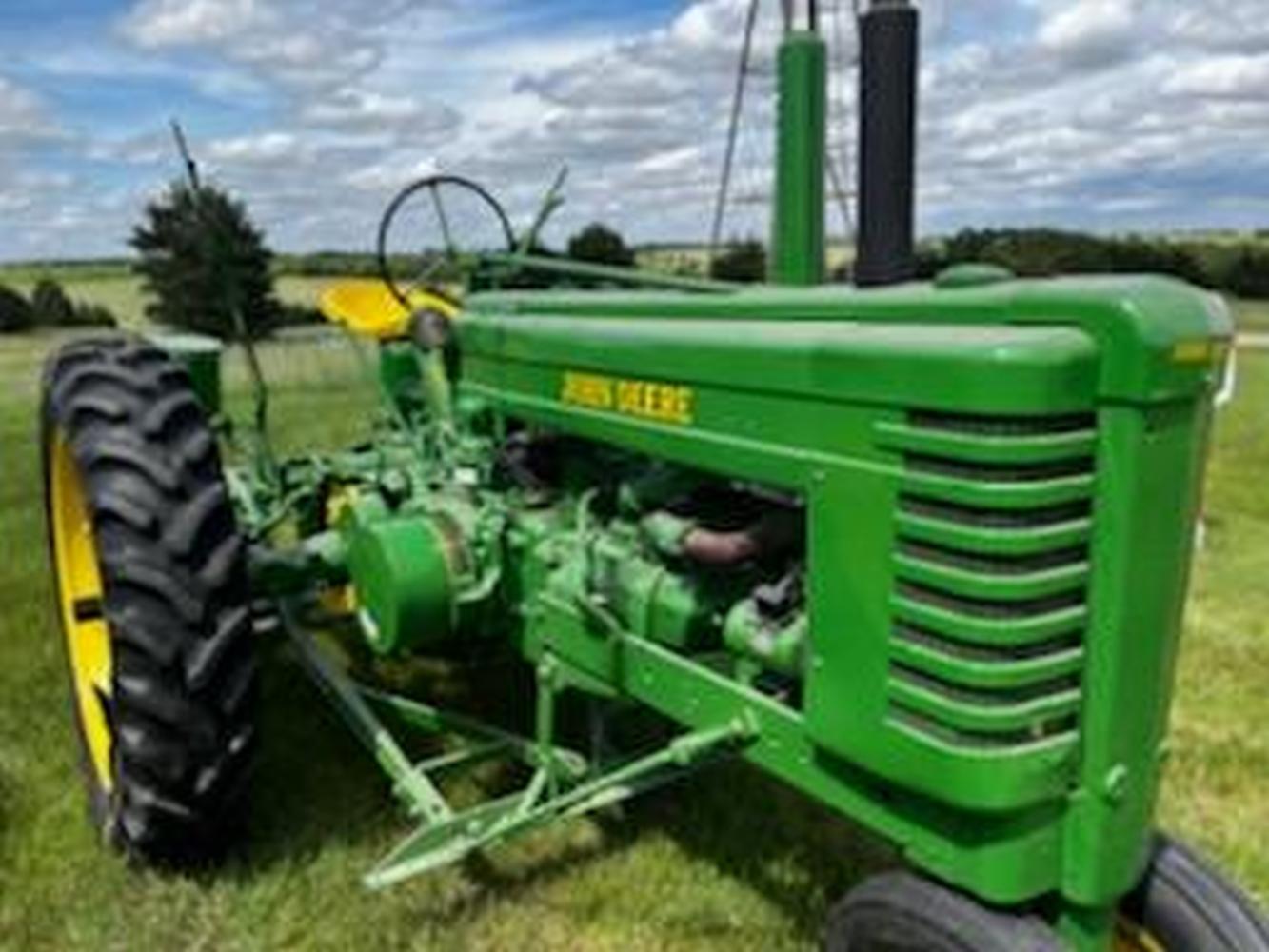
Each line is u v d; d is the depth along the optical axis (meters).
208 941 3.25
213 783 3.37
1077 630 2.23
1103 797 2.28
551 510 3.52
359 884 3.50
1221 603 6.19
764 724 2.72
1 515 7.54
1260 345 19.59
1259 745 4.52
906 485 2.28
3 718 4.50
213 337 6.52
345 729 4.43
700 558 2.87
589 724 3.89
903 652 2.32
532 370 3.44
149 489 3.30
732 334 2.71
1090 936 2.42
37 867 3.62
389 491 4.04
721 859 3.71
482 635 3.64
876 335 2.39
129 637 3.27
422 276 4.52
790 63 3.20
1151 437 2.15
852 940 2.50
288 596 4.08
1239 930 2.46
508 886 3.55
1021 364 2.10
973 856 2.31
